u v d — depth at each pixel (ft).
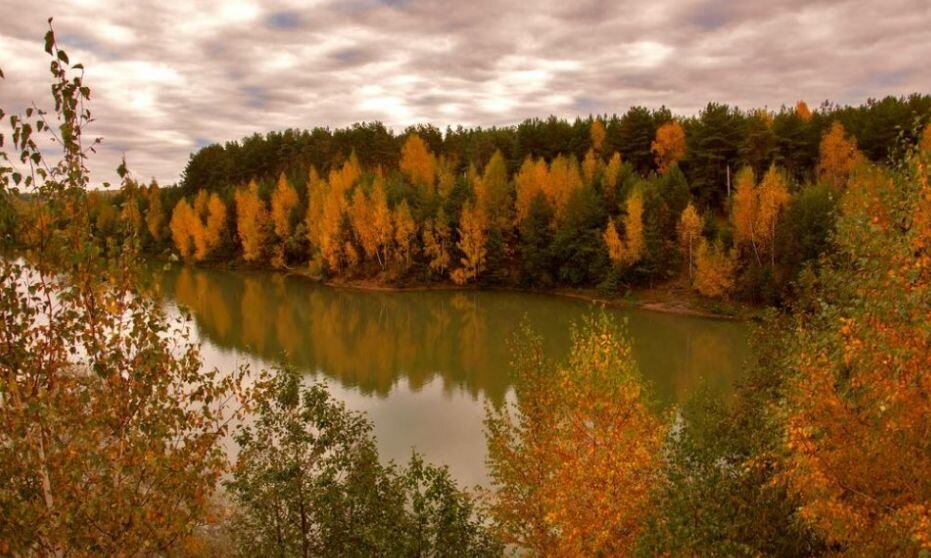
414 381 125.59
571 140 374.84
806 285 51.93
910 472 30.71
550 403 52.65
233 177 492.13
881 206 33.30
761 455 36.55
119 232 21.53
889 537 29.89
